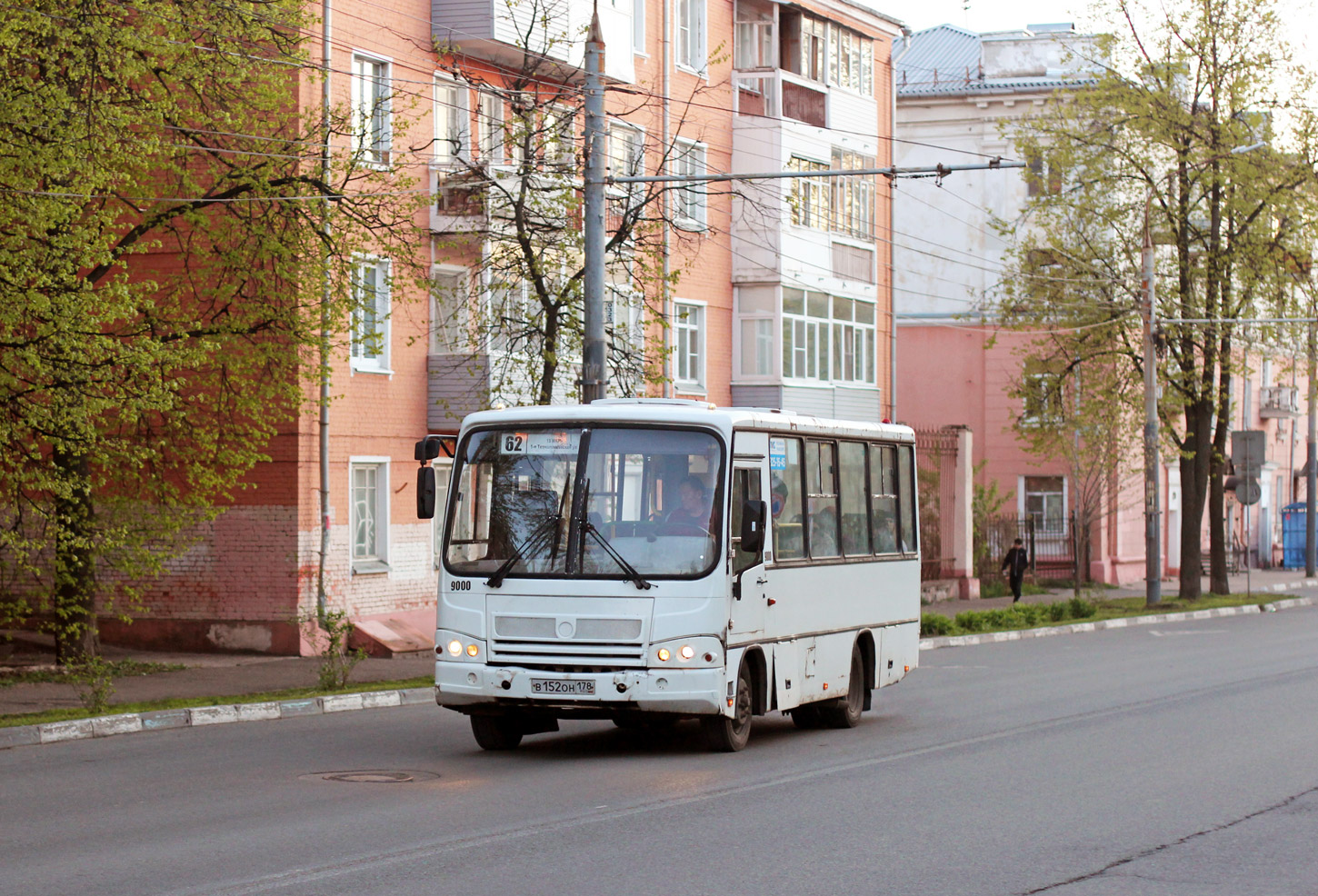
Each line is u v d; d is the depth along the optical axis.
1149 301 38.09
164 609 25.48
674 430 13.77
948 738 15.25
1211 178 39.59
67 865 8.73
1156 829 10.20
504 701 13.42
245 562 25.12
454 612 13.70
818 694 15.67
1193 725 15.89
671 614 13.27
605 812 10.70
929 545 41.84
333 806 10.94
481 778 12.46
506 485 13.87
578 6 30.27
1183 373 40.38
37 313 17.38
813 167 38.00
